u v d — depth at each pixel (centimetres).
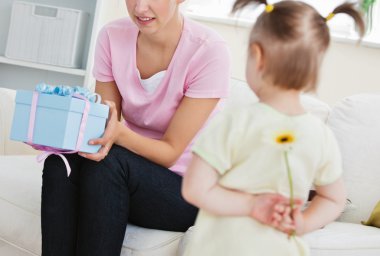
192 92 183
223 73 185
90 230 156
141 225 175
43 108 158
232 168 123
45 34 289
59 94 159
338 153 129
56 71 311
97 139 159
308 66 121
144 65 194
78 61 296
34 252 183
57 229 160
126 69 195
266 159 121
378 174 209
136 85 194
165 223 172
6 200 188
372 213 197
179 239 174
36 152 248
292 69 120
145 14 179
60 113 156
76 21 287
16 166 210
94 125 161
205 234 126
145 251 164
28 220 183
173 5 182
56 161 162
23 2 291
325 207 130
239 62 282
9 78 321
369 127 214
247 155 121
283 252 124
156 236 169
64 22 288
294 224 121
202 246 126
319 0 295
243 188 123
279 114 121
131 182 163
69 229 161
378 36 280
